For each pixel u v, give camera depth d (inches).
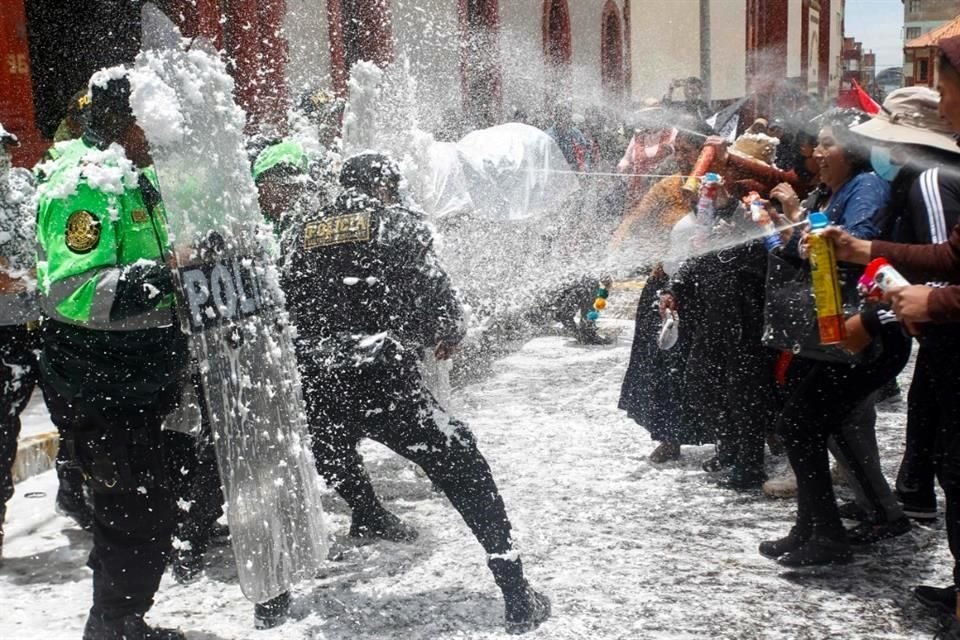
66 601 154.9
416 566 165.2
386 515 176.9
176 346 129.9
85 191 121.9
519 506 192.4
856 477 172.7
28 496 201.8
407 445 142.0
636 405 218.1
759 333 196.7
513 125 310.3
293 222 168.4
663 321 210.4
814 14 1096.2
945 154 146.6
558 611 148.1
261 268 134.0
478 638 140.7
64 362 126.3
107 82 125.4
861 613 147.5
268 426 133.0
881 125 150.0
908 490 181.5
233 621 147.8
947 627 137.6
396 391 140.6
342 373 141.5
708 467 211.5
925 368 153.3
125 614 131.1
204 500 158.9
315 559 139.8
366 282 142.9
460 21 515.2
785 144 214.7
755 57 960.9
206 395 124.7
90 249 120.6
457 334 149.3
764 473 202.2
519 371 308.0
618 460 220.5
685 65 863.7
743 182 199.2
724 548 171.6
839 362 153.9
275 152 177.9
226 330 127.3
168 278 123.4
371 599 153.3
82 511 177.9
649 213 228.1
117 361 125.5
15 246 156.9
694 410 210.7
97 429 126.3
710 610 148.3
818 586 156.6
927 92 150.0
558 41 666.8
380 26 426.9
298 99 218.8
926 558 166.4
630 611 148.1
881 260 130.8
